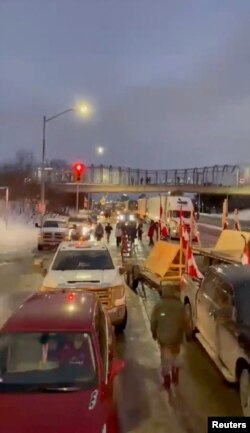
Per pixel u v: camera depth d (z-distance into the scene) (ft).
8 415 16.10
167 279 49.03
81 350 18.88
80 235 107.45
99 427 15.72
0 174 301.84
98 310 22.61
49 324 19.95
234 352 24.03
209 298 30.32
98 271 38.73
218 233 156.76
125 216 187.62
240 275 28.25
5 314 42.91
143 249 109.09
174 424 22.09
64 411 16.26
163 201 147.95
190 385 26.94
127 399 24.95
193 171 563.48
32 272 69.92
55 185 308.81
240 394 23.62
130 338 36.37
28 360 18.67
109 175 463.83
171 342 26.91
